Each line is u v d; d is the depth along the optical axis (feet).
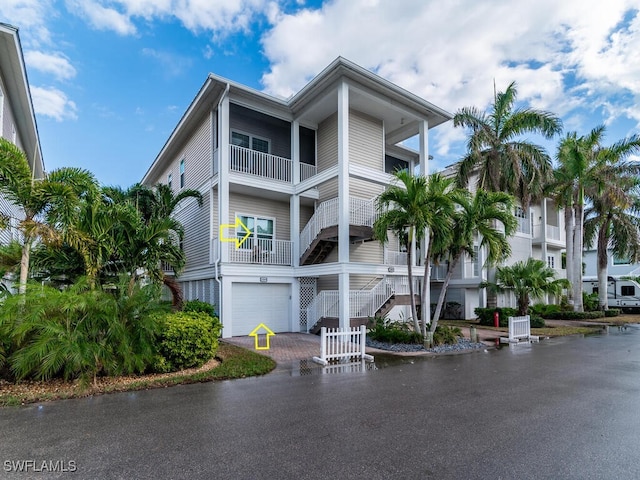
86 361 20.20
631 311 86.53
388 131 60.90
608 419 16.33
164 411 17.17
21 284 22.36
